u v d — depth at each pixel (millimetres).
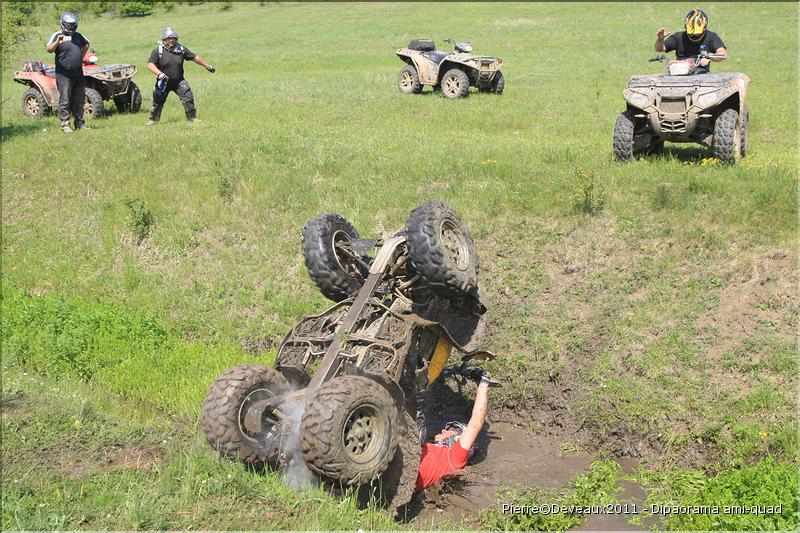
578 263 10016
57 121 20484
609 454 7922
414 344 7051
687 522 6363
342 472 5836
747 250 9500
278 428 6492
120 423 7867
